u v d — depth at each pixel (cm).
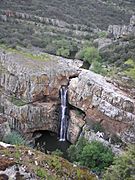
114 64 5862
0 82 5647
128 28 7588
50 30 8700
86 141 4638
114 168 2695
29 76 5312
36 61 5912
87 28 9300
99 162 4200
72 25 9319
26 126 5269
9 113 5319
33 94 5303
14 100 5381
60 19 9462
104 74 5509
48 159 1886
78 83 5275
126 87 4934
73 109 5444
